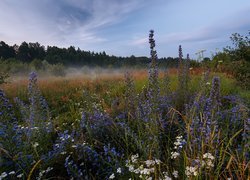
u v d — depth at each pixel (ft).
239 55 25.45
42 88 29.73
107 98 20.62
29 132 9.89
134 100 12.18
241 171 5.91
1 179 7.13
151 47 8.46
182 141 7.70
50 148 10.39
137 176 6.79
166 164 7.20
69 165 7.71
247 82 20.30
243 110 8.55
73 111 17.11
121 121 11.78
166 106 11.98
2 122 8.80
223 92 16.65
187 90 14.12
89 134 10.46
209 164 6.00
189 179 5.84
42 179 7.66
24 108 13.35
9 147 8.32
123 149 9.05
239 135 8.98
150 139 8.21
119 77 38.86
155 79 8.46
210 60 29.32
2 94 9.04
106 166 8.39
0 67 56.95
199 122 8.63
